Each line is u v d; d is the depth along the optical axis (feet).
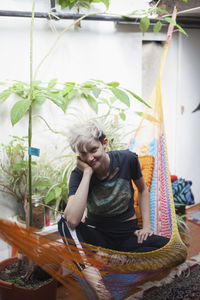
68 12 7.69
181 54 9.75
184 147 10.53
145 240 5.57
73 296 6.63
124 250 5.67
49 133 7.72
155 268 5.23
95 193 5.46
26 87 7.27
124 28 8.63
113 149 8.16
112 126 8.46
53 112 7.72
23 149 6.89
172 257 5.31
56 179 7.45
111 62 8.60
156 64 9.70
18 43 7.18
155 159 7.47
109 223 5.70
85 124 5.12
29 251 4.30
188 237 8.89
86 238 5.46
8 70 7.15
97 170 5.27
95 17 7.86
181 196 9.01
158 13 8.82
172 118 10.21
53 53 7.64
